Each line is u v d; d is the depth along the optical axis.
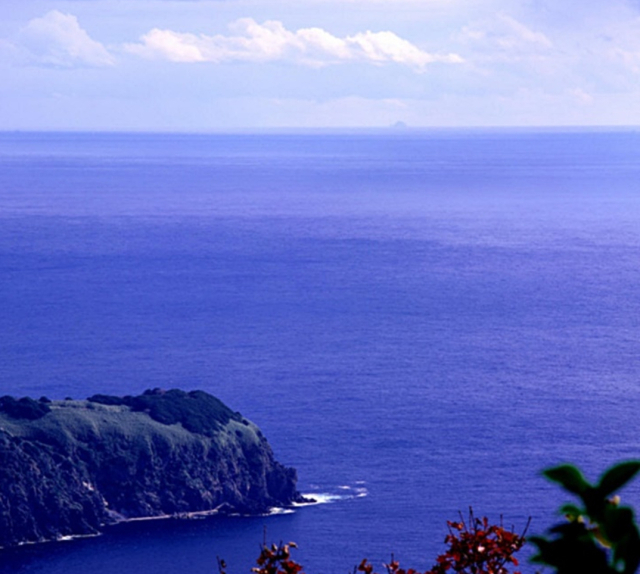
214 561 110.31
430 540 115.81
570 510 8.94
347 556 111.19
